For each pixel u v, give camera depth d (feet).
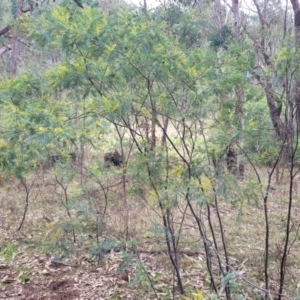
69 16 9.38
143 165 10.29
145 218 15.83
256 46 12.99
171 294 12.80
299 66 10.75
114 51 9.23
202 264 14.19
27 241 16.88
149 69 9.78
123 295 13.05
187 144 11.15
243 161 11.64
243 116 11.05
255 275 13.60
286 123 11.41
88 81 9.91
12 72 31.63
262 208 15.88
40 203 20.01
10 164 14.46
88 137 12.89
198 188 9.87
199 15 23.12
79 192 16.33
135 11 10.79
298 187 20.16
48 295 13.21
